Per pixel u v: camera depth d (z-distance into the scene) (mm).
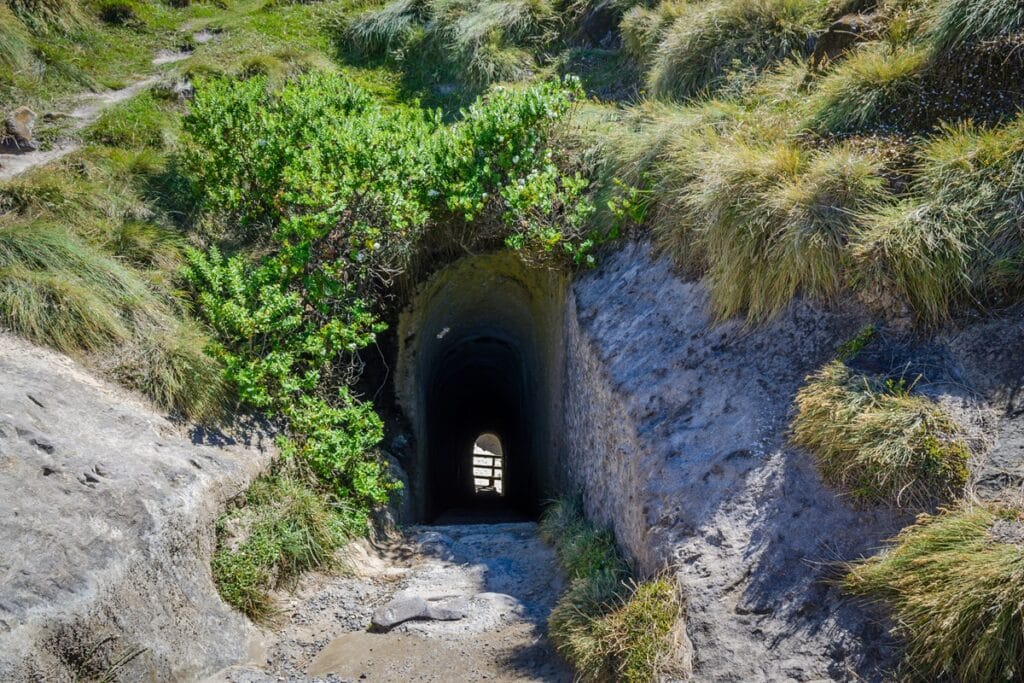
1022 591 3521
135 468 4875
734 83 7734
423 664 4875
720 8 8312
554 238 6977
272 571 5402
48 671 3834
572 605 4914
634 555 5152
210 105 7551
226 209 7348
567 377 7430
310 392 6629
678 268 6223
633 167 6914
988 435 4316
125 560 4379
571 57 9945
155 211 7316
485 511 12367
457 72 10109
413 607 5320
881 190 5207
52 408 4965
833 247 5066
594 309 6719
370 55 10773
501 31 10180
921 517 4141
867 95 5910
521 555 6207
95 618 4094
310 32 11203
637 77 9281
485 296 9383
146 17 11219
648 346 5922
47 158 7863
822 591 4219
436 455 12445
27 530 4102
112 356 5703
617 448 5680
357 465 6410
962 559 3811
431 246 7887
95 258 6188
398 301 7887
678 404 5355
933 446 4273
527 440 11453
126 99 9180
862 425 4410
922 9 6391
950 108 5574
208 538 5125
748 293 5453
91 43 10305
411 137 7520
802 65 7336
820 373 4848
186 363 5840
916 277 4734
